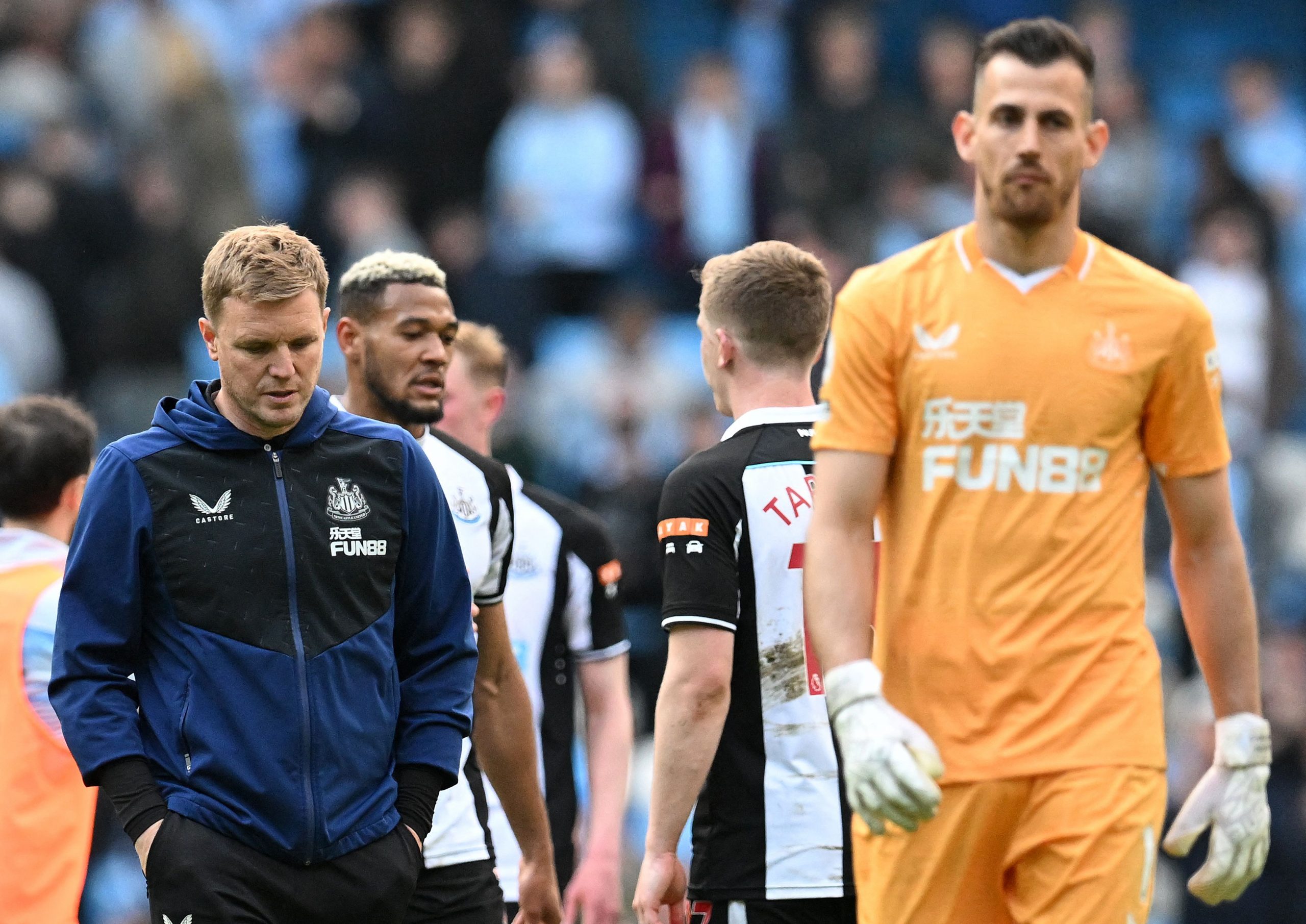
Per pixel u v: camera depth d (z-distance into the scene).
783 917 16.05
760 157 49.44
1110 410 13.80
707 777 16.47
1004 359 13.79
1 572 17.28
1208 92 61.81
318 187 47.53
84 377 45.16
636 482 38.38
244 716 14.14
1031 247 13.89
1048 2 59.16
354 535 14.70
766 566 16.22
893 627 14.12
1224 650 14.43
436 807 16.62
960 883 13.85
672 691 16.06
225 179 46.47
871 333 14.06
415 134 49.62
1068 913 13.44
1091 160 14.15
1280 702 33.34
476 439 20.53
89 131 48.72
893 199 48.12
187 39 47.53
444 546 15.29
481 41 50.53
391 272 17.70
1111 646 13.73
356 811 14.39
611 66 50.56
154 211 45.94
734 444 16.53
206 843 13.95
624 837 31.78
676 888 16.08
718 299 16.92
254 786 14.05
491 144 50.59
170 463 14.47
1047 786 13.54
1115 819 13.41
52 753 16.94
